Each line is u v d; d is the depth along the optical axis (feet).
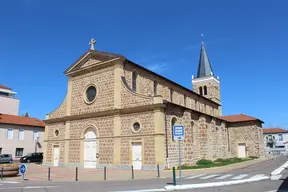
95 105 87.97
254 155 138.00
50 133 101.24
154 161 70.95
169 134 76.02
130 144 76.54
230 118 150.20
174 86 112.06
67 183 50.34
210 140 106.32
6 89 179.73
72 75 98.53
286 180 49.19
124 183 48.47
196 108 131.13
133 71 89.30
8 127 140.05
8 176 63.46
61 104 99.86
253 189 39.24
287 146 277.85
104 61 87.56
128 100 80.02
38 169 83.46
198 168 72.54
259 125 147.54
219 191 37.81
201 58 185.06
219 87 184.34
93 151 85.51
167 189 40.11
